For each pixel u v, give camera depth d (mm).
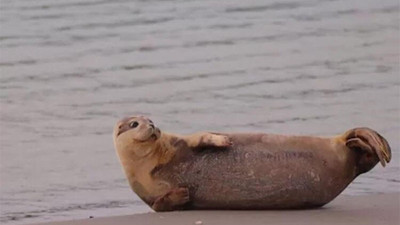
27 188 38094
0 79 52812
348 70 54656
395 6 68938
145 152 29844
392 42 60469
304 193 29766
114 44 58906
